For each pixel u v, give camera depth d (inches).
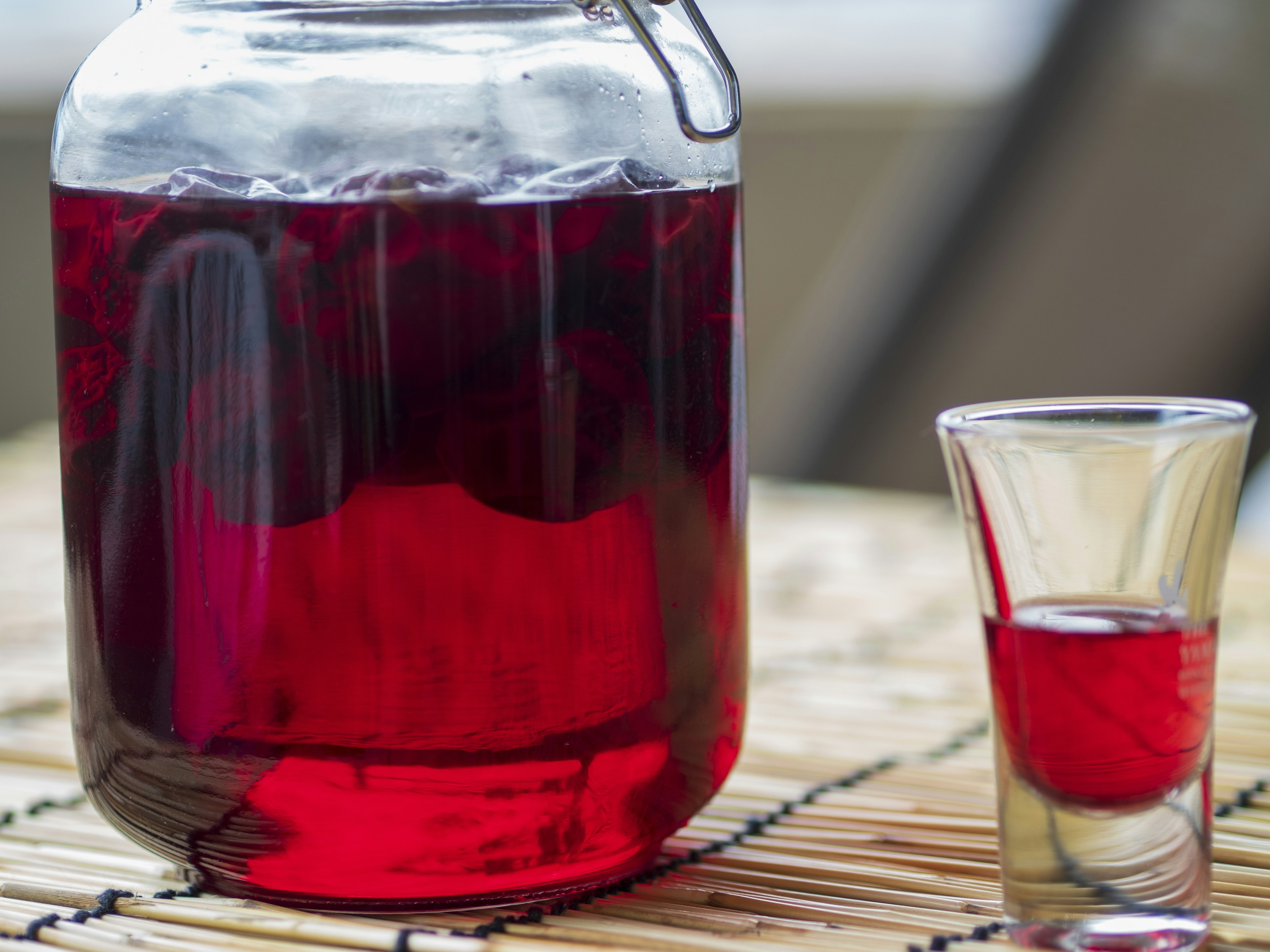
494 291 21.3
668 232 22.0
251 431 21.5
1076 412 21.9
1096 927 21.4
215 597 21.8
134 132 22.0
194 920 22.6
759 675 29.2
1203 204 65.4
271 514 21.5
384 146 21.4
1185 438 20.8
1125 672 21.1
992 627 21.5
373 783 21.6
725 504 22.9
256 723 21.7
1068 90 66.1
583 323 21.6
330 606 21.5
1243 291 66.1
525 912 22.6
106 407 22.2
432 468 21.4
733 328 23.0
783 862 23.7
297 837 22.0
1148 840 21.3
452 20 22.0
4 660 30.0
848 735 27.0
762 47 83.6
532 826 21.9
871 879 23.3
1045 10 67.9
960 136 73.4
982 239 70.6
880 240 75.0
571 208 21.5
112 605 22.4
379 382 21.3
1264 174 63.8
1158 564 21.2
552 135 21.7
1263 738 26.2
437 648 21.5
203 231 21.5
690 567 22.5
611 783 22.1
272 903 22.8
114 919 22.7
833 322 77.3
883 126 78.7
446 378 21.3
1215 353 67.7
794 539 38.3
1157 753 21.2
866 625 31.1
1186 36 63.3
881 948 21.9
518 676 21.6
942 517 40.3
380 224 21.2
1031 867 21.5
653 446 22.0
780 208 81.6
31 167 87.8
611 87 22.1
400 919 22.5
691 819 23.5
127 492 22.1
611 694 21.9
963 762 26.1
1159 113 65.0
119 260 21.9
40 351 89.0
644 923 22.4
